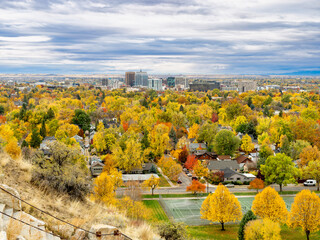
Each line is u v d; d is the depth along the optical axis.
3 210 15.05
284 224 61.56
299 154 100.62
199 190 76.06
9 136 96.50
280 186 81.56
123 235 18.67
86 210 22.09
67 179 24.45
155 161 109.12
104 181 52.12
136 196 68.75
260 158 99.50
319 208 52.72
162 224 33.28
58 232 17.00
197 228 57.78
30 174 22.83
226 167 95.38
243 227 48.94
